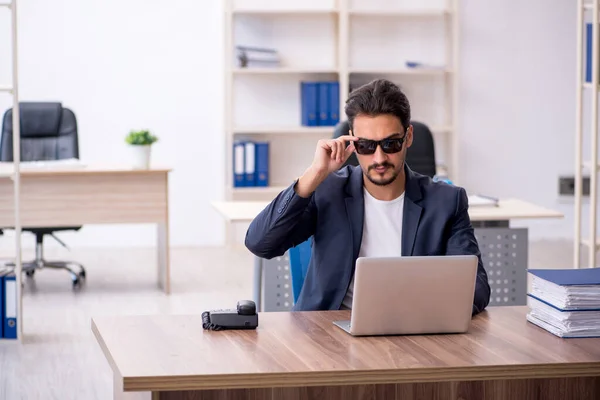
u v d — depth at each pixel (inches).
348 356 93.5
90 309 236.1
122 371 87.9
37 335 211.0
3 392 170.7
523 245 200.1
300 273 137.4
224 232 331.0
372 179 111.7
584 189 338.0
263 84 324.5
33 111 264.8
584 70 225.1
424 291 101.0
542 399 101.7
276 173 328.5
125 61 316.5
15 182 204.8
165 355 93.5
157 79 319.6
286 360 91.9
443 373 90.3
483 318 111.2
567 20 334.0
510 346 98.2
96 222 247.3
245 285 266.7
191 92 322.0
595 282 102.7
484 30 331.6
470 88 332.8
